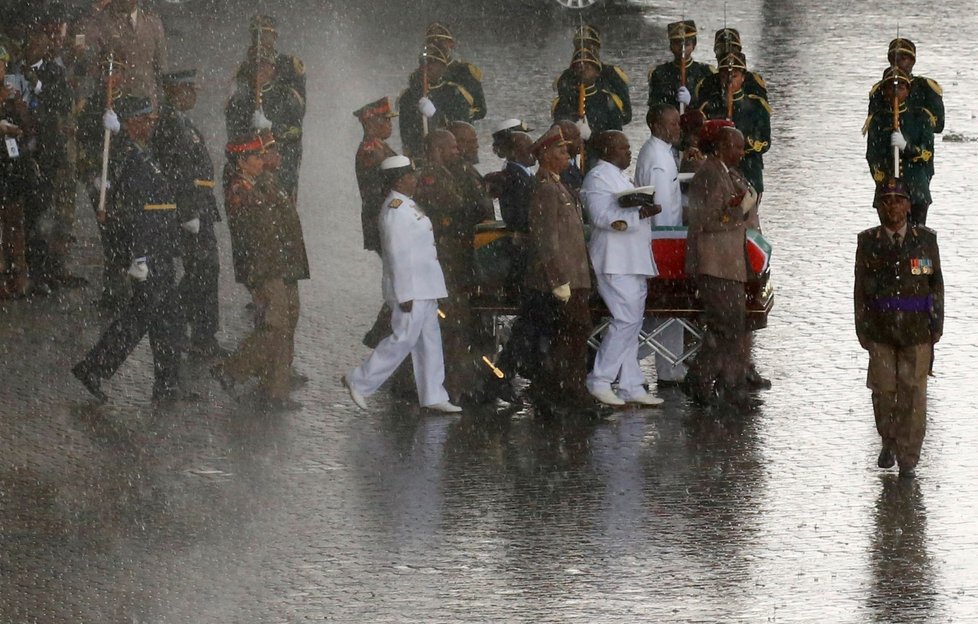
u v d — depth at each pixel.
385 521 37.75
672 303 46.31
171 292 46.56
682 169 50.31
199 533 37.22
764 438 42.94
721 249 44.81
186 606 33.31
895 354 39.69
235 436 43.88
